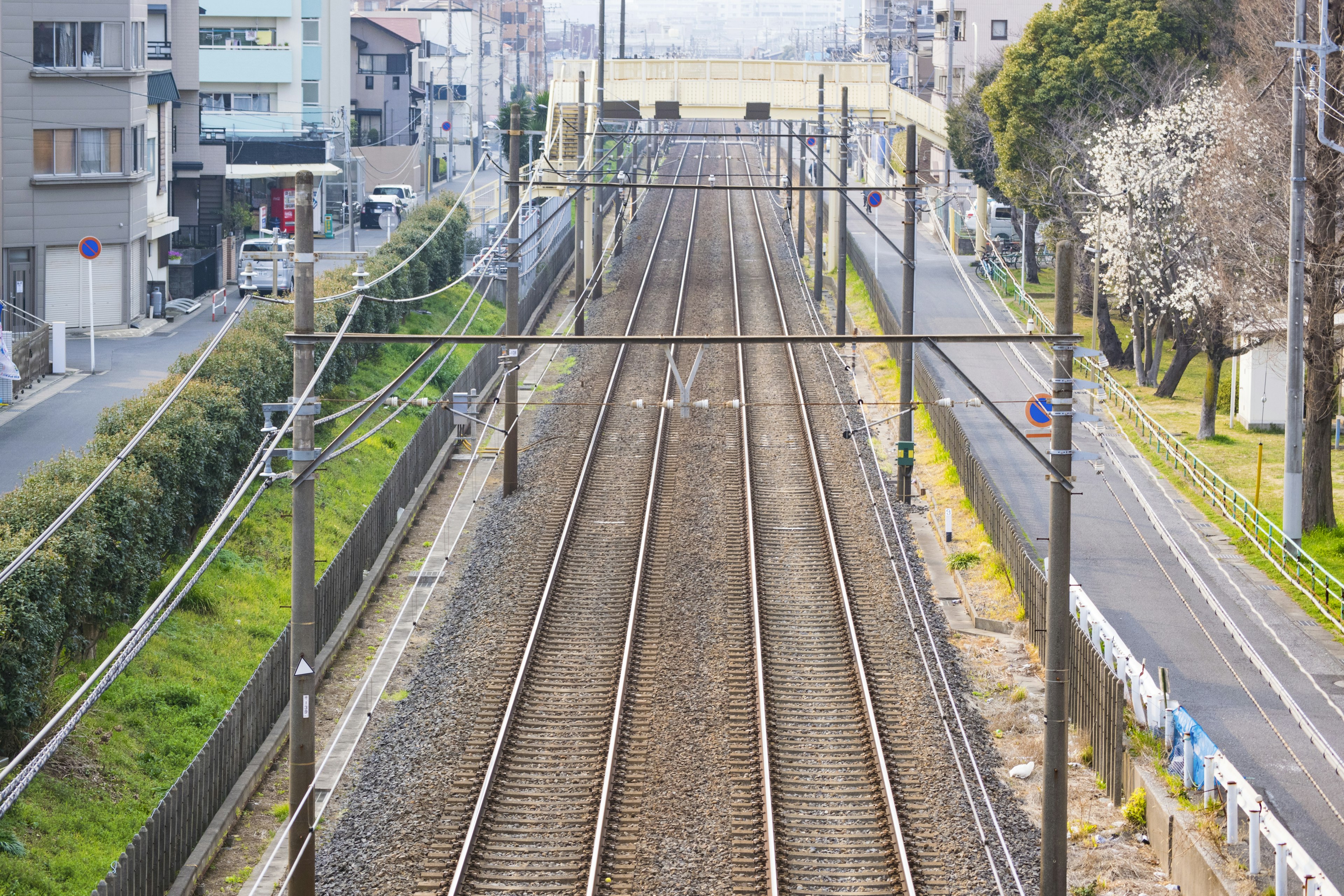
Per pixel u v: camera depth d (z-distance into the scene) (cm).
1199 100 4378
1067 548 1662
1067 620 1667
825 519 3097
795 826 1841
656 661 2375
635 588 2648
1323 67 2778
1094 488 3491
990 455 3769
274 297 3900
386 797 1908
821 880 1711
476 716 2147
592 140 5772
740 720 2152
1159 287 4291
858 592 2706
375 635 2527
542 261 5753
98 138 4703
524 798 1908
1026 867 1769
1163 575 2881
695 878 1706
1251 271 3312
